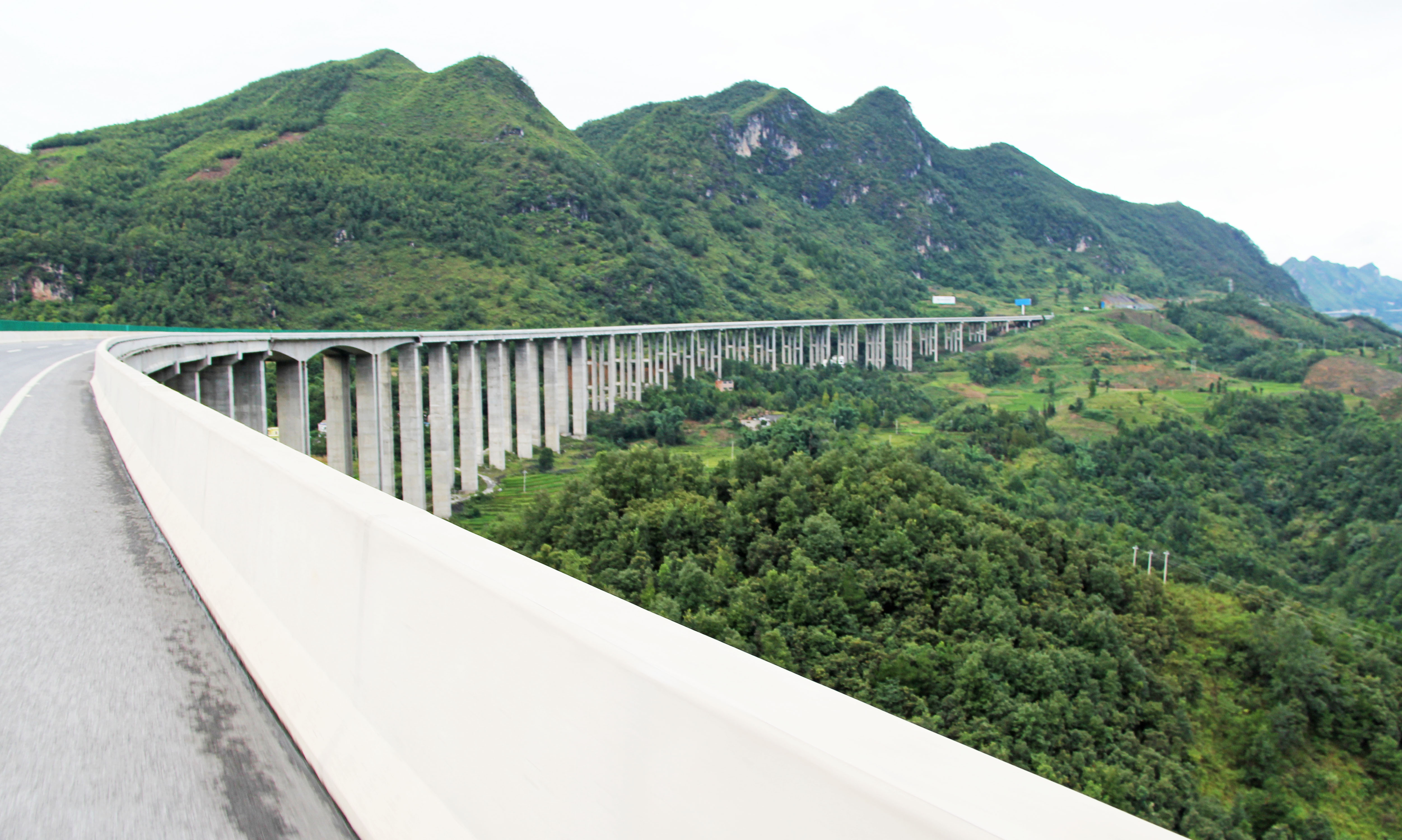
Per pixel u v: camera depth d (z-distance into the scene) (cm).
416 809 386
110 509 1107
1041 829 188
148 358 3619
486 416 12150
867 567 5206
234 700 566
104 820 413
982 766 220
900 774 213
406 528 462
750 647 4306
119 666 611
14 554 884
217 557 765
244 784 460
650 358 14425
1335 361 19225
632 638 307
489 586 372
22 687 570
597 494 5803
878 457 6994
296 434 6009
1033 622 5019
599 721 299
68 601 748
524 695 339
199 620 713
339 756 456
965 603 4800
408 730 414
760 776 239
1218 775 4791
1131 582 5947
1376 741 4950
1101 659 4816
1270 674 5356
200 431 916
